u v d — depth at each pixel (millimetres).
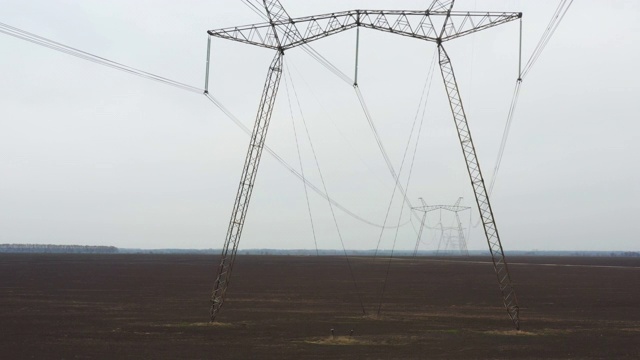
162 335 32875
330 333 34281
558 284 78562
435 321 40312
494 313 45500
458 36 37688
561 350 29484
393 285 74375
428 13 37000
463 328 37031
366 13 36906
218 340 31344
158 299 53000
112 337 32062
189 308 46188
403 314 44219
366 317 42125
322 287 70625
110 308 45531
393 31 37438
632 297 59750
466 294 62031
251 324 37688
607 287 73375
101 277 83188
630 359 27391
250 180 39094
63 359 26094
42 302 49438
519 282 82062
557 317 43312
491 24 37344
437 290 66938
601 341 32375
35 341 30641
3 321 37906
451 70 37969
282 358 26578
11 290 60750
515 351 29094
